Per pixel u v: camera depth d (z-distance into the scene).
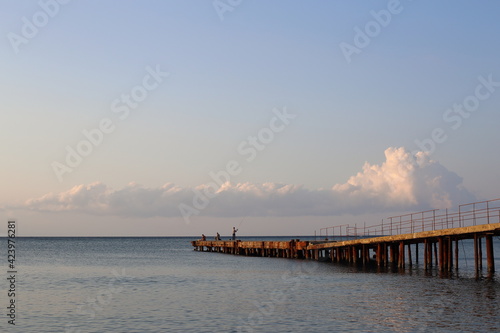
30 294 46.38
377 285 49.34
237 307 38.78
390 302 39.66
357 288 47.53
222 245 125.56
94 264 85.31
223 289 48.84
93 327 32.78
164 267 76.75
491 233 51.62
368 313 35.75
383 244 69.56
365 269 66.31
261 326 32.50
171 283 54.38
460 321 32.75
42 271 70.94
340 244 76.75
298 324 32.88
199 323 33.56
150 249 164.25
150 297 44.03
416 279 53.44
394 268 66.56
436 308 36.84
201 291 47.59
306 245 88.88
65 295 45.66
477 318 33.50
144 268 75.00
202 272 66.88
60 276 63.22
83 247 187.12
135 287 51.09
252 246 108.06
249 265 77.94
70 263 88.19
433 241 62.66
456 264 57.56
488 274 53.12
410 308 37.12
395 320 33.41
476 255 51.78
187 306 39.41
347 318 34.31
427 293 43.44
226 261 89.12
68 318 35.34
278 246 97.25
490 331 30.34
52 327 32.88
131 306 39.59
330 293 44.81
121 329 32.22
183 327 32.53
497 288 45.75
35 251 145.25
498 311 35.53
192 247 189.12
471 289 45.25
